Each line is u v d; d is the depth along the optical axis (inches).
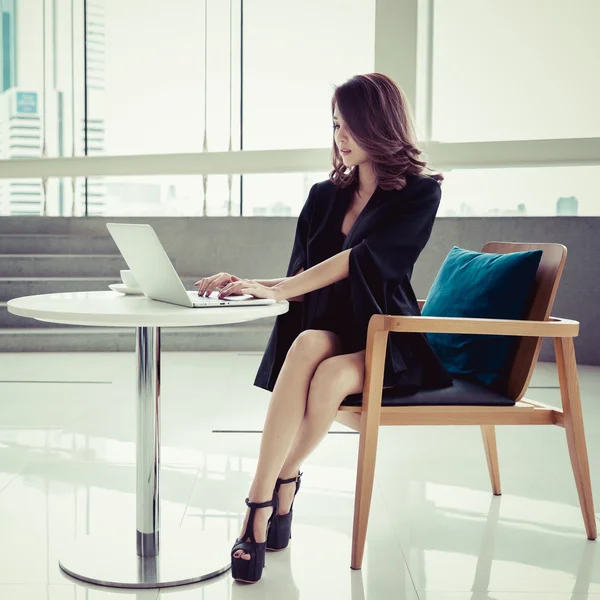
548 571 75.6
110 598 68.9
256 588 71.2
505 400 80.7
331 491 99.7
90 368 187.3
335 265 78.7
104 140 289.9
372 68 271.7
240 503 94.3
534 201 229.6
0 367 188.5
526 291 83.6
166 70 285.1
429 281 223.5
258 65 278.8
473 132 233.5
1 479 102.8
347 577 73.7
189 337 216.7
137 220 245.6
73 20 285.4
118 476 104.4
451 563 77.3
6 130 287.1
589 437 129.8
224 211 274.7
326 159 222.5
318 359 75.4
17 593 69.7
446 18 229.1
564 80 227.5
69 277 233.0
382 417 75.8
